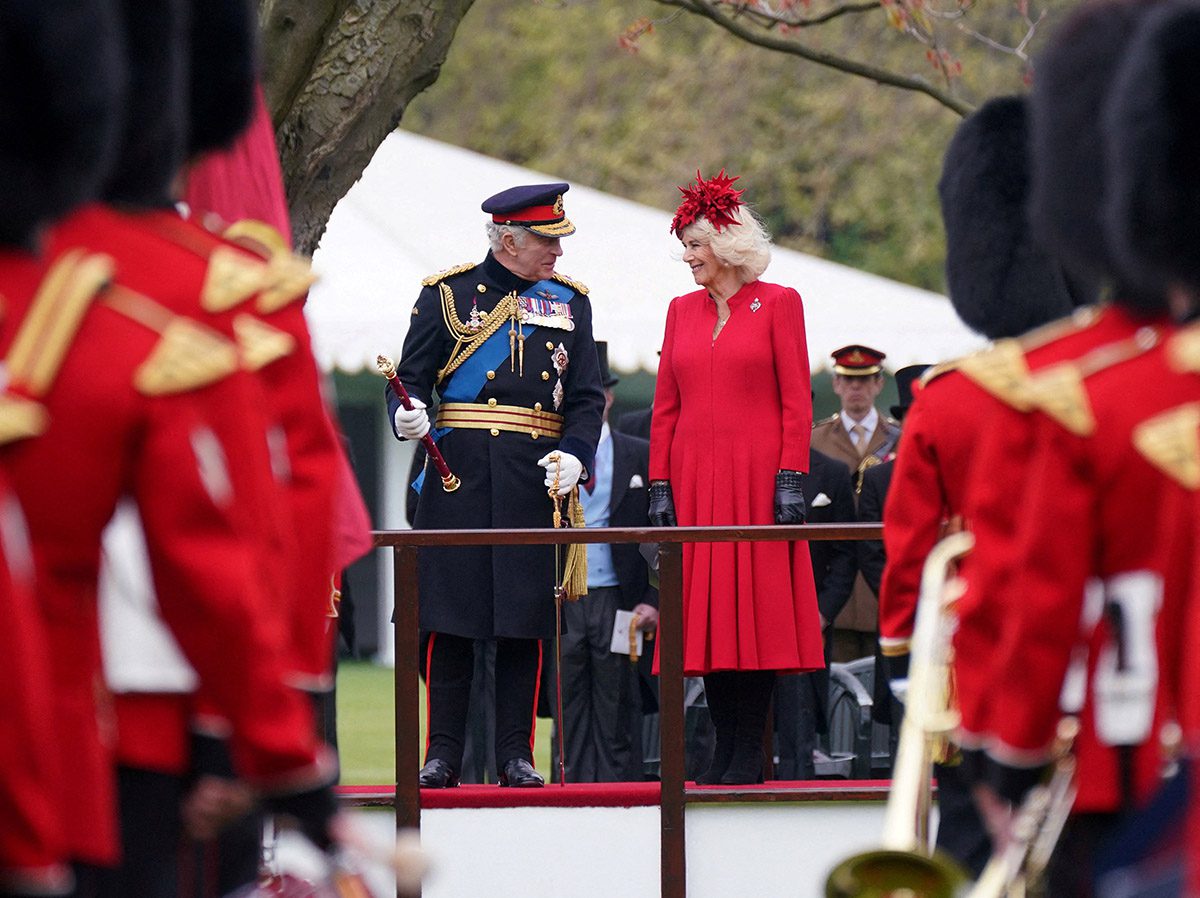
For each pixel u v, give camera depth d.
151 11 12.23
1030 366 12.51
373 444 60.47
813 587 23.52
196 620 10.45
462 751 23.42
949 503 16.38
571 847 22.75
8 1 10.39
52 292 10.41
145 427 10.40
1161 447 11.04
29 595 9.84
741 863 22.88
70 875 10.55
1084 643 12.18
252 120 13.96
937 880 11.25
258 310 12.23
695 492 23.72
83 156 10.57
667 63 86.69
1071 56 13.67
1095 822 12.41
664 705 22.67
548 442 23.58
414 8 23.62
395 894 22.27
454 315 23.50
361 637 59.19
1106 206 12.75
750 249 23.64
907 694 14.41
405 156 54.97
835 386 32.41
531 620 22.91
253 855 12.41
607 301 47.12
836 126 83.25
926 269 85.88
